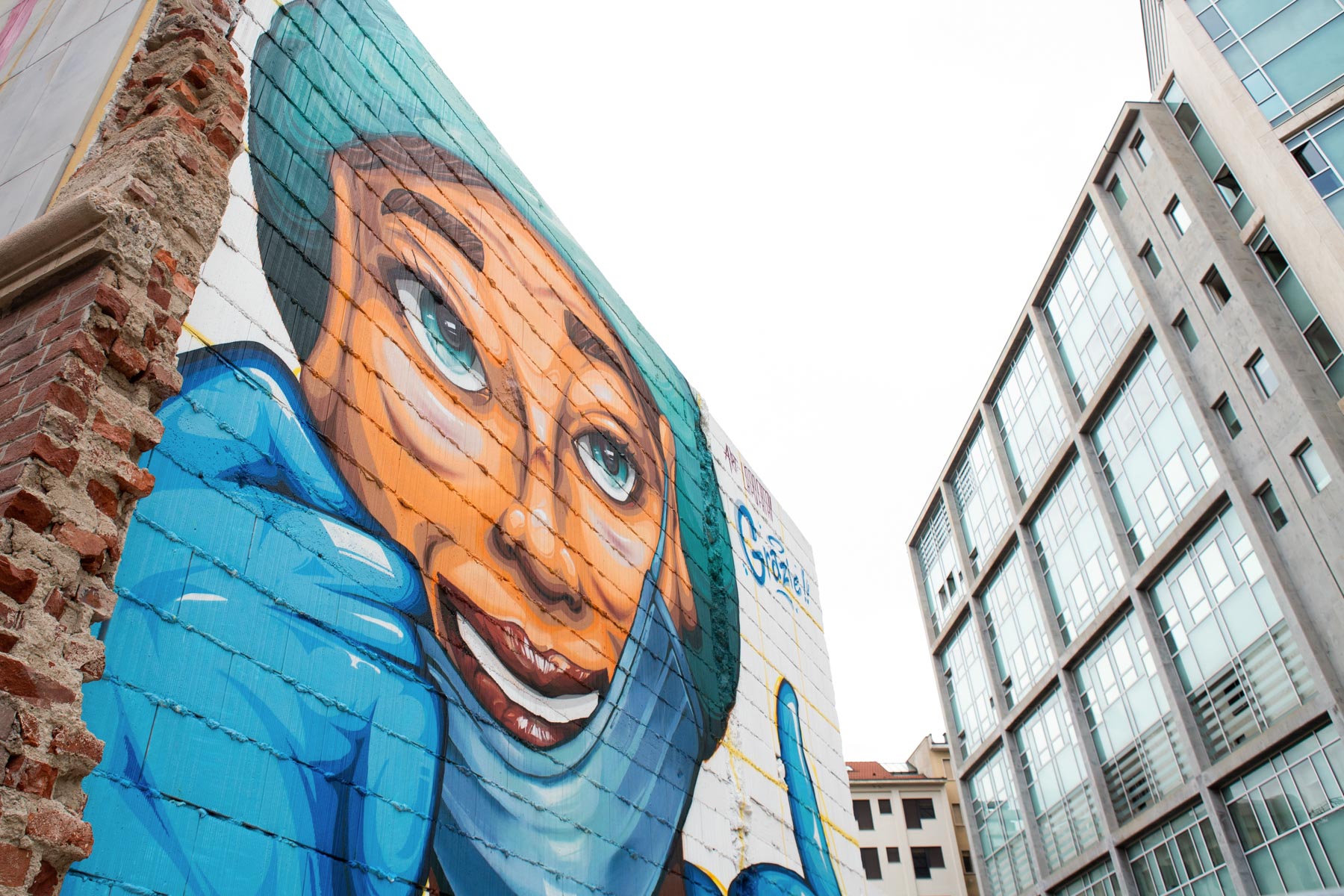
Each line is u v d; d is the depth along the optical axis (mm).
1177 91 32844
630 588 15781
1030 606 40094
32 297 6449
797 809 18875
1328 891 23688
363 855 8727
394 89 13820
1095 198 35562
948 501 49250
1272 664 26094
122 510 5801
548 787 11812
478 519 12312
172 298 6719
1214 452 28438
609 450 16812
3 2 13281
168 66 8297
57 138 9438
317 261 10953
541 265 16484
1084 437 36219
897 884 53938
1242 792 27078
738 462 23219
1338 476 24500
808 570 25344
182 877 7012
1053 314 39969
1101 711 34438
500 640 11906
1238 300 28359
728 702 17844
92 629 7094
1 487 5168
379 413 11109
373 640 9828
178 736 7422
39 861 4508
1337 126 26719
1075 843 35219
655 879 13344
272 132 11008
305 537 9422
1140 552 32688
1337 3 28047
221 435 8891
